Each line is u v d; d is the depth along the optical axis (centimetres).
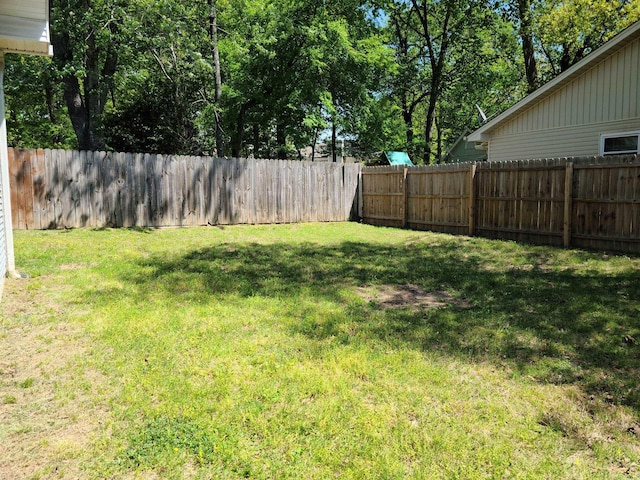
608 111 989
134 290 477
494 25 2008
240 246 797
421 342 351
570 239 810
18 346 328
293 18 1507
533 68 1750
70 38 1252
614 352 336
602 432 235
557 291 508
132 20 1210
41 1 445
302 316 408
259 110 1664
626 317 416
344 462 207
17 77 1270
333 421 238
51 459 207
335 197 1266
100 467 202
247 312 414
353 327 383
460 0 1934
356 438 225
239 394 264
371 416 243
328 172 1248
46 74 1264
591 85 1018
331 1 1603
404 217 1155
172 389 268
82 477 196
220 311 414
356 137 2141
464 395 269
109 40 1275
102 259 633
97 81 1395
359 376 290
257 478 196
